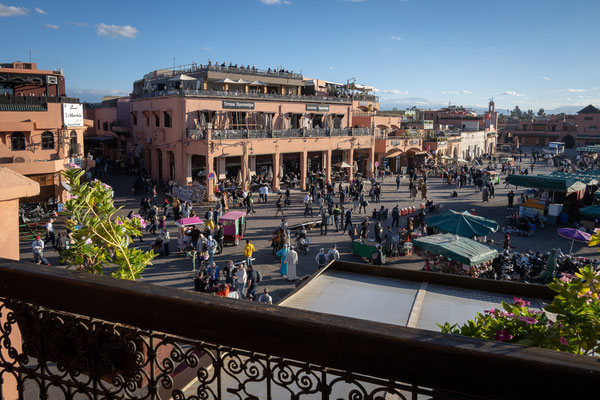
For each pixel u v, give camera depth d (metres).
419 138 55.34
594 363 1.28
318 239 24.64
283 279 18.19
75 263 4.95
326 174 43.19
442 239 17.02
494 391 1.36
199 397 1.86
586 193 31.36
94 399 2.14
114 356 2.29
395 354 1.47
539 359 1.30
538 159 75.50
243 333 1.71
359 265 8.14
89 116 55.88
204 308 1.75
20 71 30.70
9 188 3.16
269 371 1.69
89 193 4.93
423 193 36.34
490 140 84.00
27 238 22.88
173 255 20.95
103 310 1.99
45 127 27.45
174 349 1.89
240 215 23.67
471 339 1.44
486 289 7.18
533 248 23.75
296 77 49.03
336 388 4.07
